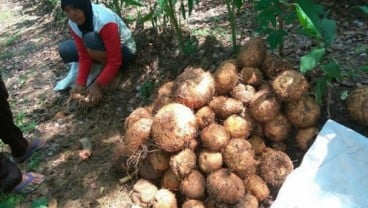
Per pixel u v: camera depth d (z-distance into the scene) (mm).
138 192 979
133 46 1391
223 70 985
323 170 907
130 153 976
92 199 1028
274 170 919
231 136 939
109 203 1009
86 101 1307
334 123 937
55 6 2260
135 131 964
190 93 951
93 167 1118
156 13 1389
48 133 1282
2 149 1252
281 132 956
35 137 1274
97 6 1307
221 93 1002
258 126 975
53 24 2143
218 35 1395
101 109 1319
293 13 1014
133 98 1316
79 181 1084
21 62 1812
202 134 923
